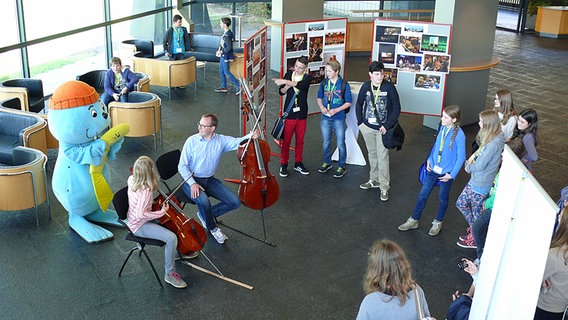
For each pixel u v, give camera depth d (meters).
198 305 5.25
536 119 5.96
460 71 9.46
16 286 5.44
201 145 5.94
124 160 8.30
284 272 5.77
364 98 7.11
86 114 6.11
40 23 10.25
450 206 7.16
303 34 8.59
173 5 14.42
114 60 9.47
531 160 6.02
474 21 9.47
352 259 6.02
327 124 7.71
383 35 8.81
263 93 8.53
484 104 10.11
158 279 5.43
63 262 5.83
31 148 6.97
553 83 13.22
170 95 11.26
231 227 6.55
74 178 6.24
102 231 6.30
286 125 7.64
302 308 5.25
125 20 12.59
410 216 6.84
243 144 6.13
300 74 7.54
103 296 5.34
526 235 2.98
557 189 7.76
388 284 3.26
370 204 7.18
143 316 5.09
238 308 5.23
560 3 19.80
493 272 3.37
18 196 6.32
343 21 8.95
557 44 17.86
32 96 9.38
